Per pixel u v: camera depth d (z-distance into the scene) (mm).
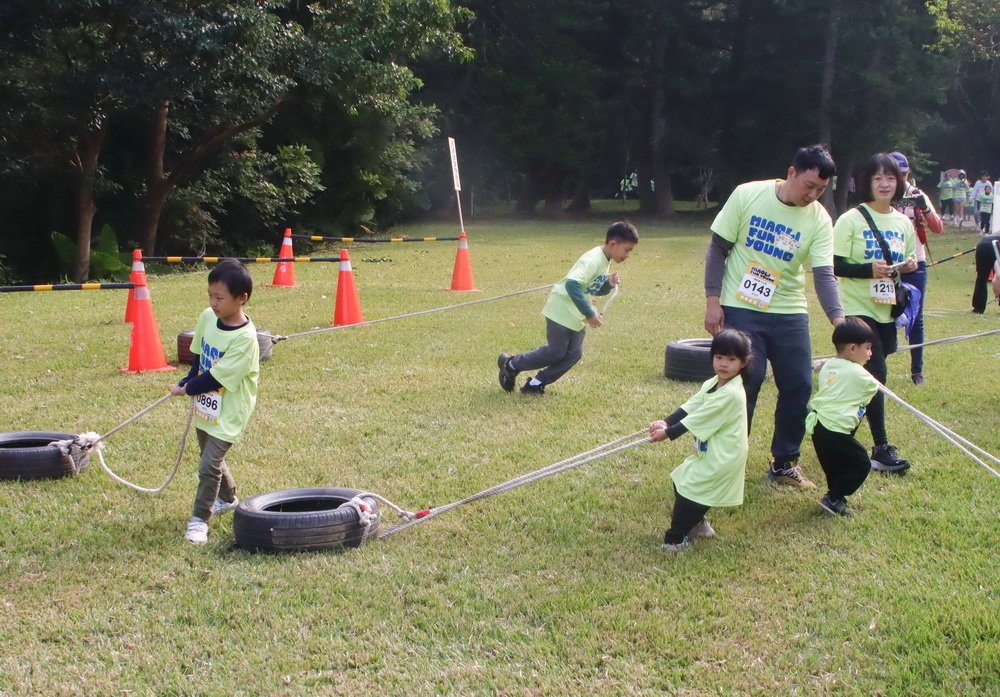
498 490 5332
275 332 11250
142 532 5312
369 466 6430
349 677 3871
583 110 37594
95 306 13477
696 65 38594
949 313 13430
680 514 5027
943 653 3969
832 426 5438
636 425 7348
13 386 8531
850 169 37219
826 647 4059
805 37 36125
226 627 4238
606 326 11969
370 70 21281
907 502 5762
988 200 26828
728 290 6016
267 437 7051
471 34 34219
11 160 20359
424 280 17391
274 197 25453
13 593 4574
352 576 4730
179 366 9562
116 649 4070
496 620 4293
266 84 19781
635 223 35750
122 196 23641
